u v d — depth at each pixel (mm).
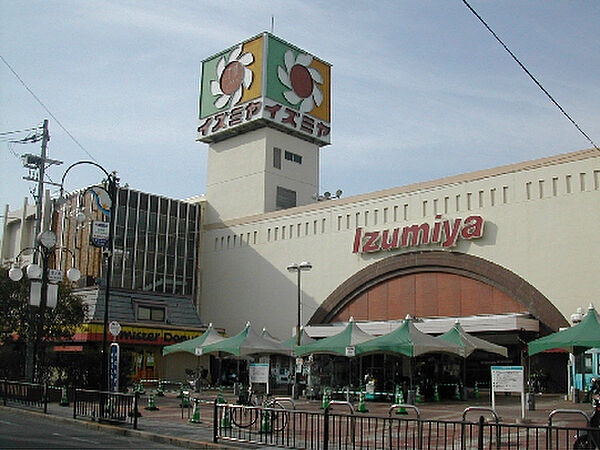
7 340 34719
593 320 24547
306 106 58688
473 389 36188
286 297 50094
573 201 36156
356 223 46625
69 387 28578
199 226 58719
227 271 55375
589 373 31375
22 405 25641
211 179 59688
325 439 14555
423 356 39188
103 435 18453
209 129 59062
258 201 55062
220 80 59312
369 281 44969
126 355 33000
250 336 34250
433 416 24516
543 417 23391
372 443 16766
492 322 36062
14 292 33531
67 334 34719
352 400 32656
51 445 15117
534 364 37156
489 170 40188
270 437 16625
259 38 56812
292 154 57938
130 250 52531
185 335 46812
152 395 26625
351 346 30312
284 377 46281
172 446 16750
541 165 37875
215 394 37062
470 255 40031
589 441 12492
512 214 38594
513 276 37812
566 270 35719
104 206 26297
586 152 36094
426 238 41906
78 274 26406
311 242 49312
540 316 36281
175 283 55562
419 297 42375
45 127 32156
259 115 54938
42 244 28109
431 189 42719
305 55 59781
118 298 47875
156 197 55562
